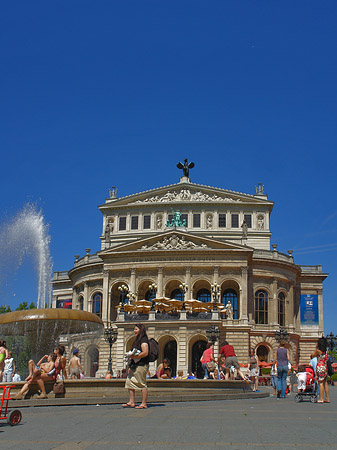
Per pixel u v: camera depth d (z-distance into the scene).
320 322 103.38
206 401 28.12
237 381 33.59
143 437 13.33
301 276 105.00
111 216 109.00
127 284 90.56
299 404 26.61
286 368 32.88
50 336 34.84
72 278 103.75
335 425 16.16
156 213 106.81
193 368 82.44
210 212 105.62
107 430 14.65
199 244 88.88
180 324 77.88
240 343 84.56
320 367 27.53
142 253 89.25
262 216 105.56
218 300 85.94
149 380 27.67
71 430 14.77
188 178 113.25
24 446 12.20
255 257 92.94
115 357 84.00
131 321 79.94
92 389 25.41
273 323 92.62
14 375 33.16
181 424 15.91
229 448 11.77
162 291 88.00
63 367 25.73
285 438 13.23
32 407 22.78
